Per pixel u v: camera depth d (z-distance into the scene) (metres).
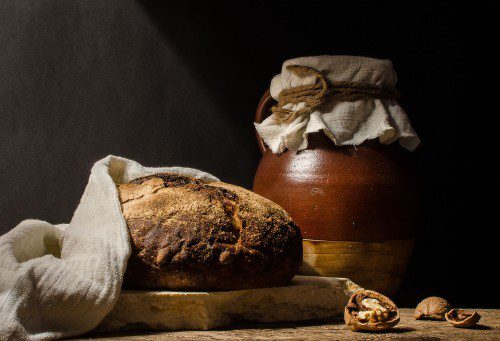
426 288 1.49
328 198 1.25
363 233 1.25
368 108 1.27
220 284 1.06
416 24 1.49
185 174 1.19
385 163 1.26
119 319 1.04
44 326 1.00
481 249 1.49
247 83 1.48
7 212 1.44
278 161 1.29
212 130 1.48
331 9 1.49
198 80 1.48
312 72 1.27
